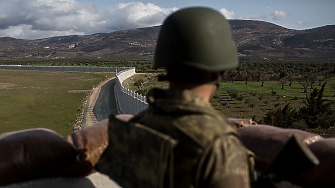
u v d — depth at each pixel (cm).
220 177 84
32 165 140
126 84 4753
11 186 137
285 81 4653
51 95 3634
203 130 90
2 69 8481
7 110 2678
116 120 114
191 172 88
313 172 127
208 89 104
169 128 97
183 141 91
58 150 148
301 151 86
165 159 87
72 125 2180
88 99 3319
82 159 160
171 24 104
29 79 5544
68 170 157
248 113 2655
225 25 104
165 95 111
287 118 1720
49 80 5400
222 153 85
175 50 99
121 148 108
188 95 99
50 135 154
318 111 1930
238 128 189
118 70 7431
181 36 98
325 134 1753
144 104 1576
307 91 4059
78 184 162
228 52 101
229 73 5806
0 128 2062
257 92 3981
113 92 3825
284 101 3288
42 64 12900
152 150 91
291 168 92
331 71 6912
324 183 124
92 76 6269
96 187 167
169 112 100
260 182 96
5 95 3581
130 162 101
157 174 87
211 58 96
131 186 96
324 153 128
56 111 2667
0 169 130
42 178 148
